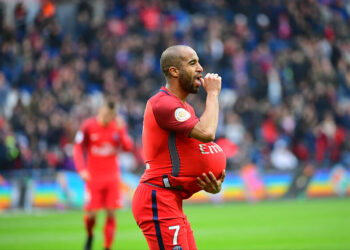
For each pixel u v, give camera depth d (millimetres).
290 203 59875
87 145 30672
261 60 80562
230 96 74625
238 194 61594
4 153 56000
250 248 28828
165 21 82938
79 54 73875
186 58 14375
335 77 83062
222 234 34938
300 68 79938
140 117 64750
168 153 14227
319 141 67688
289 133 68625
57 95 64562
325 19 99625
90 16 78875
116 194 29812
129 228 39375
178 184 14234
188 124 13617
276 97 78688
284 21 91438
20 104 62062
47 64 70188
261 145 67812
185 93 14734
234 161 62594
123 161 58562
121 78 70500
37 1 83062
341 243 29969
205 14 88500
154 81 73312
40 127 60219
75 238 34250
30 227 40469
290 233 34781
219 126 66938
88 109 62812
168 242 14102
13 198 54656
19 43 77812
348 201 60969
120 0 85000
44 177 55750
